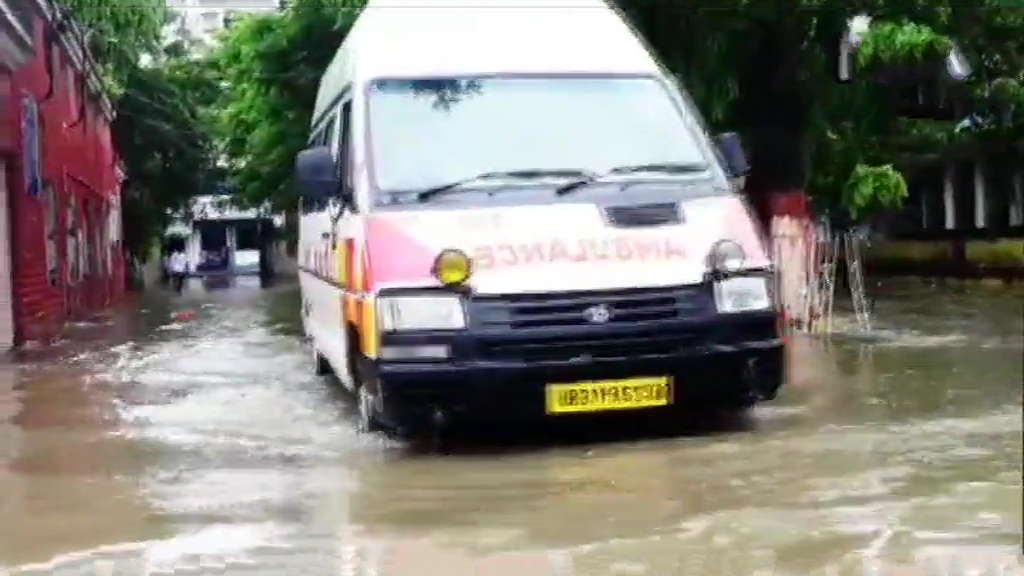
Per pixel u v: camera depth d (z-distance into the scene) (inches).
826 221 760.3
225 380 431.2
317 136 405.4
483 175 277.1
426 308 255.1
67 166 783.7
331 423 321.7
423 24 309.3
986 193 995.3
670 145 289.9
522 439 282.2
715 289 265.1
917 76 644.7
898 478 230.4
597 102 295.0
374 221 268.8
